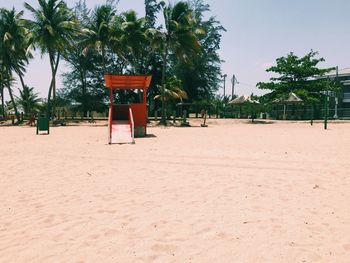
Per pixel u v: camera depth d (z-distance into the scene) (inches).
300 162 355.3
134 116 732.7
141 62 1815.9
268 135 749.3
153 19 1903.3
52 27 1331.2
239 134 787.4
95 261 132.3
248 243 146.3
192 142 582.2
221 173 298.4
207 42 2011.6
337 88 1728.6
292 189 239.6
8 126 1311.5
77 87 1909.4
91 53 1814.7
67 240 153.1
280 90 1742.1
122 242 149.6
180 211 191.0
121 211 192.5
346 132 841.5
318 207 196.5
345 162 354.3
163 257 134.4
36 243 150.6
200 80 1979.6
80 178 281.4
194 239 151.3
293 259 131.1
